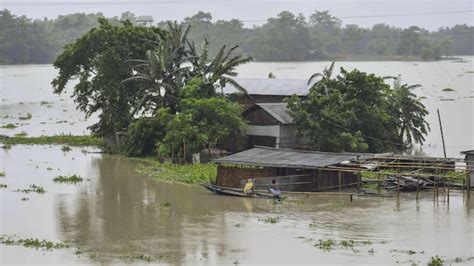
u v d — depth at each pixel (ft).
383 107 305.12
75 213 209.97
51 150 335.88
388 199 228.63
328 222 198.08
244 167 244.83
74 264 161.58
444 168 227.81
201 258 165.99
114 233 188.03
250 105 327.88
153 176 270.26
